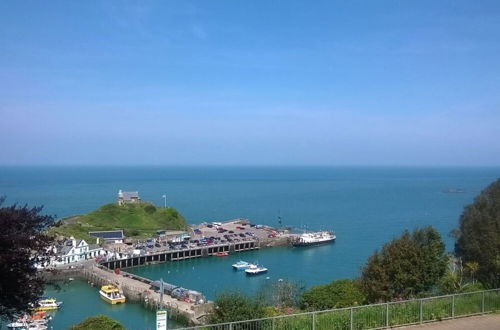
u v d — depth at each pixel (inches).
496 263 1348.4
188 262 5014.8
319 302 1355.8
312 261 4722.0
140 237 5964.6
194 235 6166.3
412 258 1312.7
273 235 6038.4
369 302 1349.7
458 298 1002.7
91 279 3922.2
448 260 1397.6
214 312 960.3
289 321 850.1
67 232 5442.9
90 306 3208.7
